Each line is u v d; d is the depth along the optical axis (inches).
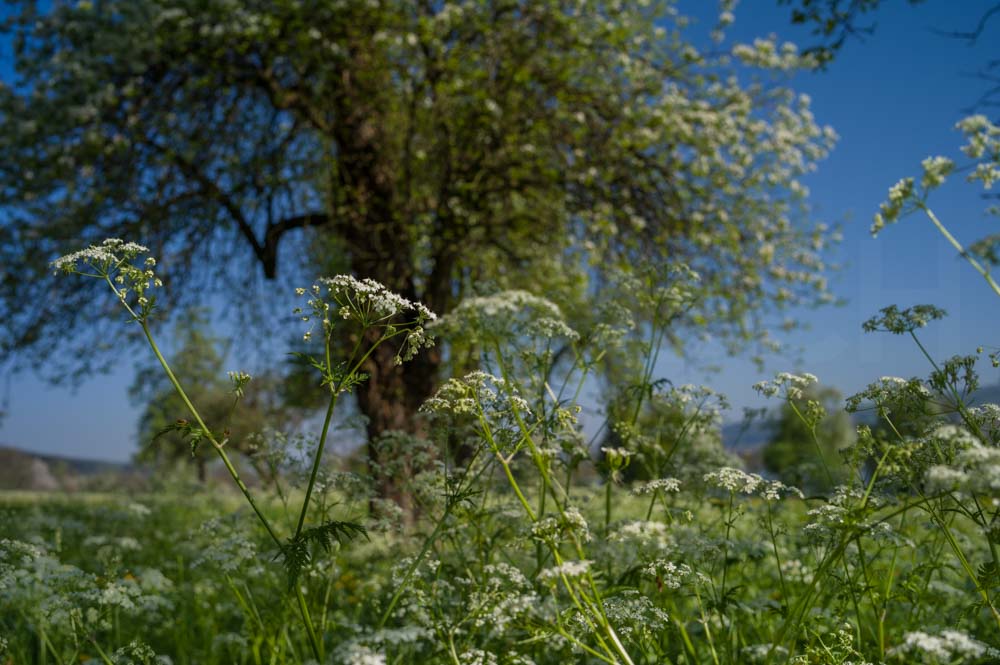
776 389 114.7
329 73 384.5
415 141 415.5
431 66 393.7
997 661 83.7
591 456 144.9
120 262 95.0
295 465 143.7
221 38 380.5
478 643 121.2
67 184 369.7
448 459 148.6
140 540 301.1
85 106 351.9
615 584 126.3
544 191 410.9
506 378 110.0
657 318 164.6
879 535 110.3
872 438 99.5
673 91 410.6
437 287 400.5
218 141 389.4
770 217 438.6
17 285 381.4
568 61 407.8
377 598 137.8
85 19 369.1
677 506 150.9
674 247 398.9
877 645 116.4
